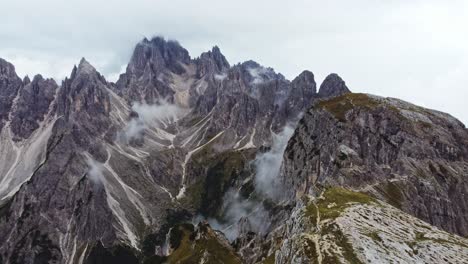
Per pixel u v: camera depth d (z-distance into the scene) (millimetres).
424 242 142250
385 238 138250
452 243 147000
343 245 132125
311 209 159625
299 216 158500
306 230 147375
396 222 155625
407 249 136500
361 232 139375
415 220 164500
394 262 128000
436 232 155000
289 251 141250
